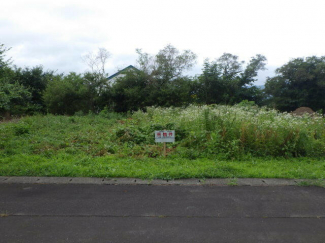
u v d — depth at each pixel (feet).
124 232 11.62
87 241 10.94
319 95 93.86
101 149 26.13
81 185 17.24
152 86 67.56
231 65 96.68
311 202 14.89
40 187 16.83
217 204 14.52
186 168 20.40
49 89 65.26
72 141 29.12
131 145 27.50
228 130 25.77
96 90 65.51
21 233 11.48
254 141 25.21
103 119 46.44
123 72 67.67
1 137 28.68
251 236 11.40
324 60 92.32
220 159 23.63
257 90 96.94
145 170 19.88
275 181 18.22
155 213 13.39
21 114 61.26
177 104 65.82
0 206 14.05
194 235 11.44
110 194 15.79
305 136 25.23
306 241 11.08
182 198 15.30
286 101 94.02
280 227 12.16
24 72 78.74
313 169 20.85
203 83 87.30
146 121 40.88
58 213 13.30
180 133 30.14
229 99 89.45
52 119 43.11
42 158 22.84
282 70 95.14
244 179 18.58
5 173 18.94
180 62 72.59
